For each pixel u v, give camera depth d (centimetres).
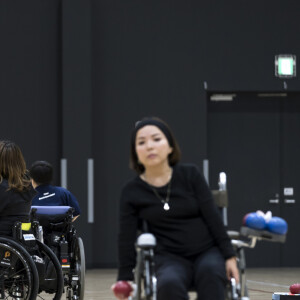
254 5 2605
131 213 777
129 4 2550
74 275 1349
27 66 2491
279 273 2380
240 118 2620
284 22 2617
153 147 757
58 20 2509
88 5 2502
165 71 2559
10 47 2484
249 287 1961
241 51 2592
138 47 2550
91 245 2466
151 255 724
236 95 2623
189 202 774
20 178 1212
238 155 2614
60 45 2505
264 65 2600
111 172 2525
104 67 2533
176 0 2570
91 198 2466
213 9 2586
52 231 1352
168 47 2562
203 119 2562
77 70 2486
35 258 1203
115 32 2539
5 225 1198
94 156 2519
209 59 2577
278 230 791
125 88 2541
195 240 776
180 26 2570
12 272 1180
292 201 2617
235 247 802
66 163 2464
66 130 2470
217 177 2600
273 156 2628
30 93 2491
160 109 2552
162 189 776
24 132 2484
